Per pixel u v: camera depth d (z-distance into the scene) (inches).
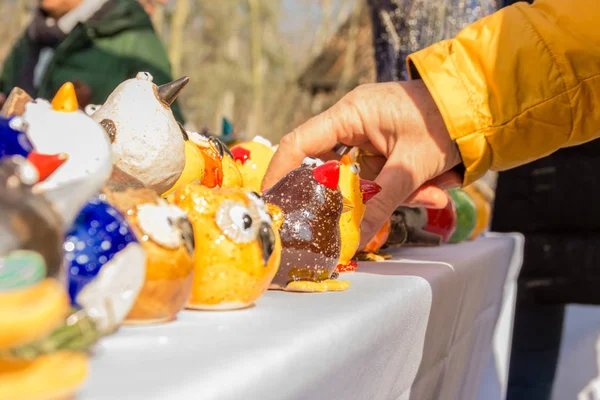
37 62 104.8
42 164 20.6
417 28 105.7
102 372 20.8
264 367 22.2
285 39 354.3
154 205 28.5
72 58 95.0
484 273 67.6
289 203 38.9
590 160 100.3
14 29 237.9
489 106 52.7
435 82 52.7
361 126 53.3
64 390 18.4
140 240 27.0
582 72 52.9
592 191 100.2
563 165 101.3
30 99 34.4
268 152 55.4
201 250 31.1
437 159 53.4
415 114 52.9
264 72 349.7
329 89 247.3
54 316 17.7
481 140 53.0
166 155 36.0
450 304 51.2
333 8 346.9
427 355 46.8
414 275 44.8
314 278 38.2
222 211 31.8
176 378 20.2
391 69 108.8
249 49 346.3
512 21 54.0
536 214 103.3
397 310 36.0
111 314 23.6
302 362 24.5
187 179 39.3
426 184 57.2
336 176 39.9
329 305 33.3
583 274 101.3
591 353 119.3
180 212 30.0
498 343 91.2
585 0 53.9
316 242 38.1
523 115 52.9
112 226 23.8
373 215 50.6
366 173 59.9
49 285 18.0
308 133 51.9
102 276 23.0
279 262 34.9
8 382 17.7
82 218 23.4
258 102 339.9
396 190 51.3
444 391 57.6
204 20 333.7
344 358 28.5
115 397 18.6
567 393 116.8
